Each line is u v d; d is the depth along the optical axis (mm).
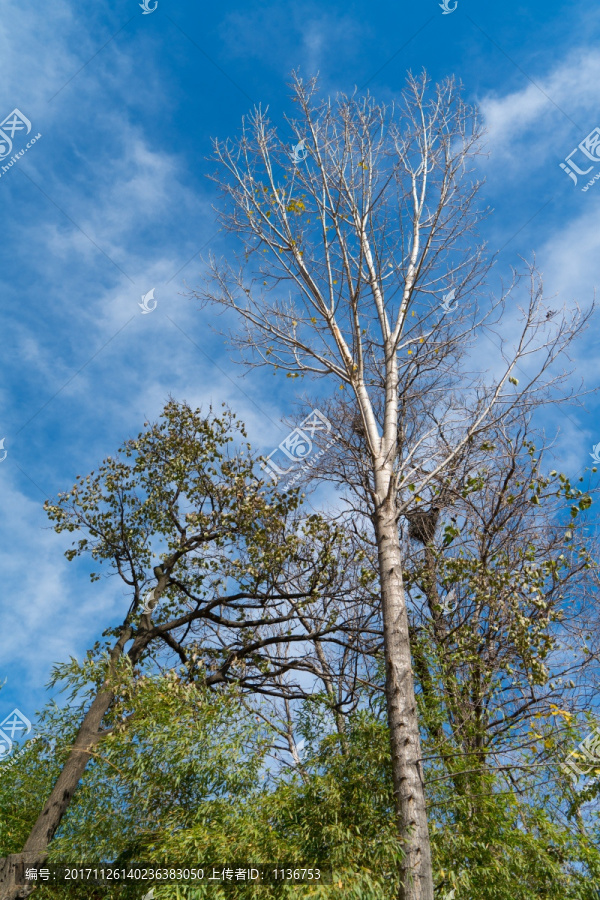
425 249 8578
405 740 6121
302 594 11062
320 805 6199
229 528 11242
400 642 6711
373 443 8242
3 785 8031
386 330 9078
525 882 6379
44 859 7004
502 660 8734
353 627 10977
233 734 6945
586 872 6422
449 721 8062
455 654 8734
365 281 8820
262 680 11352
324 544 11008
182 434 12281
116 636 11195
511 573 8836
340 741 7086
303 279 8828
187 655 10852
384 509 7676
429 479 7996
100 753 7324
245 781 6684
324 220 8727
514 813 6734
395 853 5473
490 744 8078
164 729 6906
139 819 6566
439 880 6145
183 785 6770
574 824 7109
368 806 6141
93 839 6488
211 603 11289
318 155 8750
